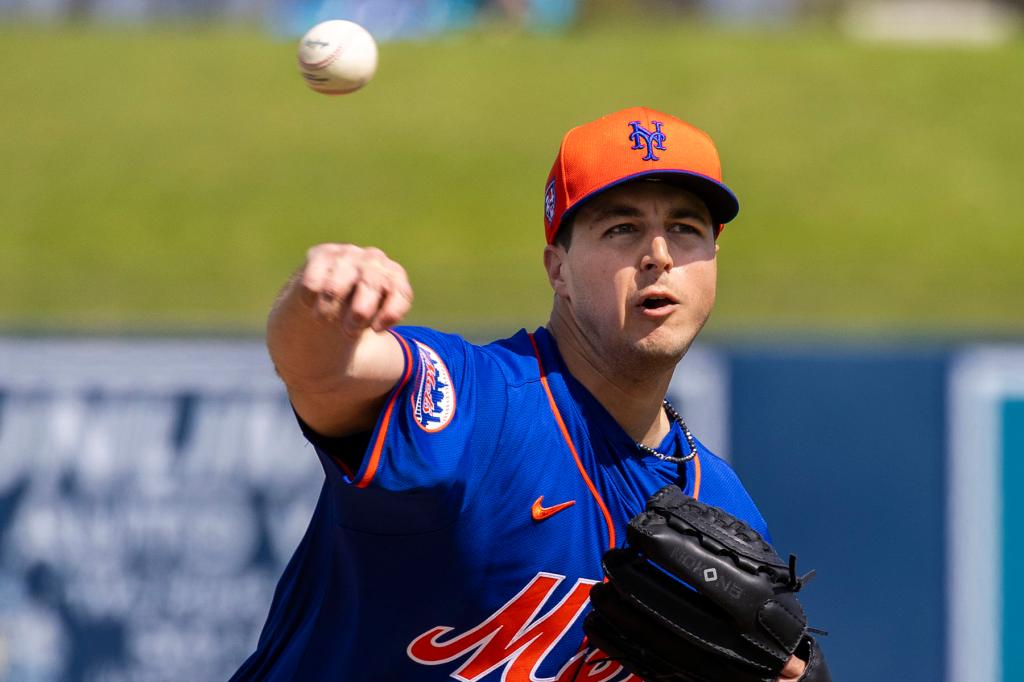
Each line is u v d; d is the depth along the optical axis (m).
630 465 8.46
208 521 19.17
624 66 46.41
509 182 38.28
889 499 19.22
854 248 34.44
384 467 7.12
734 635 8.02
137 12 56.31
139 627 19.11
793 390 19.30
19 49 46.25
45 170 38.25
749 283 31.98
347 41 8.63
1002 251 34.34
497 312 29.95
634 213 8.23
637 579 7.98
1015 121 41.84
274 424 19.28
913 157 39.72
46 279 31.98
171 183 37.81
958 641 19.06
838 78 44.88
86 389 19.23
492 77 45.44
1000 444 19.22
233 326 21.52
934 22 74.12
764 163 39.53
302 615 8.72
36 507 19.12
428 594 7.84
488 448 7.76
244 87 44.12
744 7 63.69
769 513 19.23
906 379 19.28
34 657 19.03
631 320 8.20
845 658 19.11
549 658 8.26
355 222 36.00
